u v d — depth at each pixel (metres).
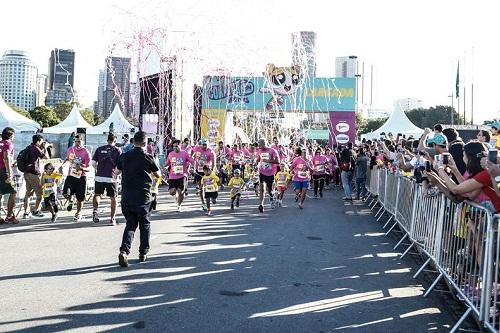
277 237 9.33
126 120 27.36
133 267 6.75
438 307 5.37
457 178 5.70
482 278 4.47
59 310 4.89
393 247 8.68
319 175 17.41
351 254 7.99
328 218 12.20
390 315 5.05
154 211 12.91
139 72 21.73
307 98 28.38
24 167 10.85
